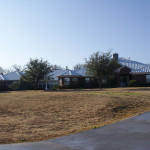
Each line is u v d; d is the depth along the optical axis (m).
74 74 42.56
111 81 41.06
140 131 8.12
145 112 12.65
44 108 15.16
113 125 9.47
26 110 14.79
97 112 13.62
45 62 37.94
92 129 8.98
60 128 10.35
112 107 14.61
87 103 15.90
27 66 37.09
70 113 13.70
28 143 7.47
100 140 7.15
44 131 9.74
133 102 16.08
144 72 38.88
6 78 49.12
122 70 40.28
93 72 32.41
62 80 43.03
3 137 8.69
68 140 7.47
